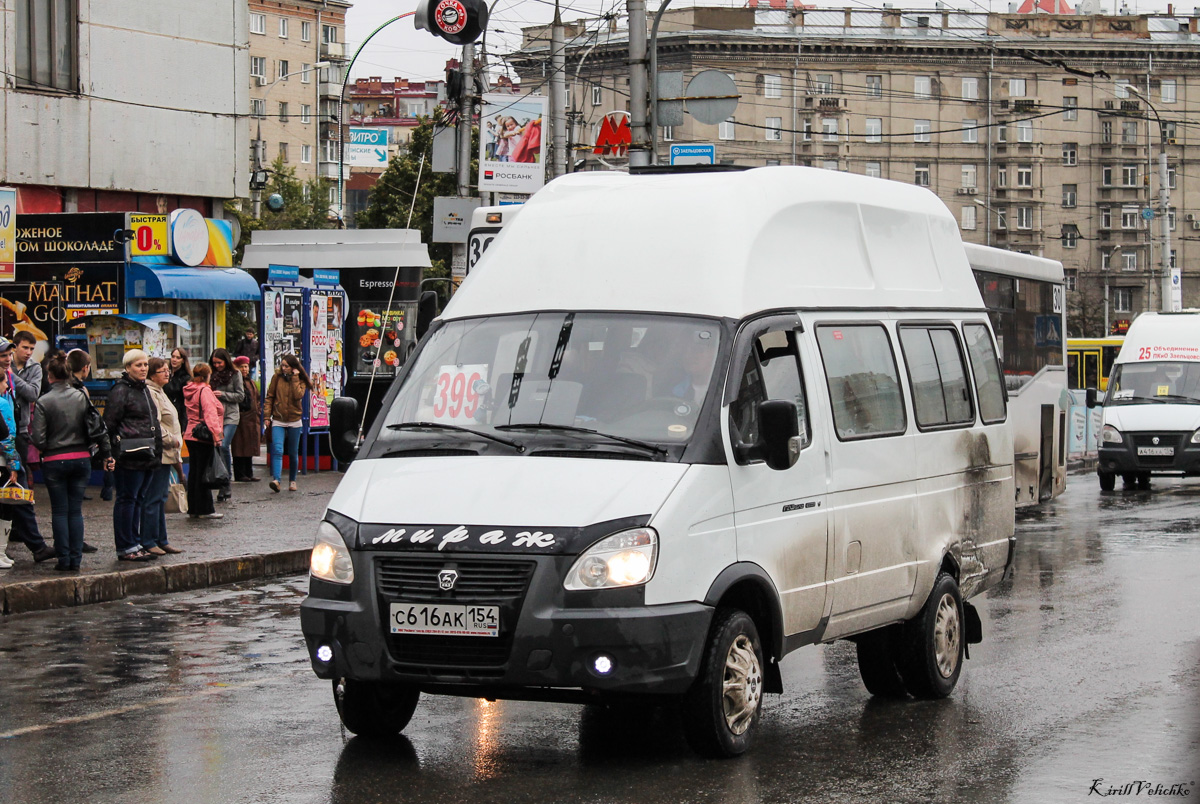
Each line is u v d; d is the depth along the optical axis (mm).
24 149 26438
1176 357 27750
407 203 58656
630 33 22734
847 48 100938
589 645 6934
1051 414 21828
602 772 7445
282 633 11914
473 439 7734
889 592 8938
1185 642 11211
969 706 9125
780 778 7324
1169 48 105750
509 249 8617
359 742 8133
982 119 104500
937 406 9781
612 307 8125
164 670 10305
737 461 7629
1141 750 7957
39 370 17266
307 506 19922
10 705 9133
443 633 7066
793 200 8688
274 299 23625
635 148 22797
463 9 23625
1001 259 19875
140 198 28750
